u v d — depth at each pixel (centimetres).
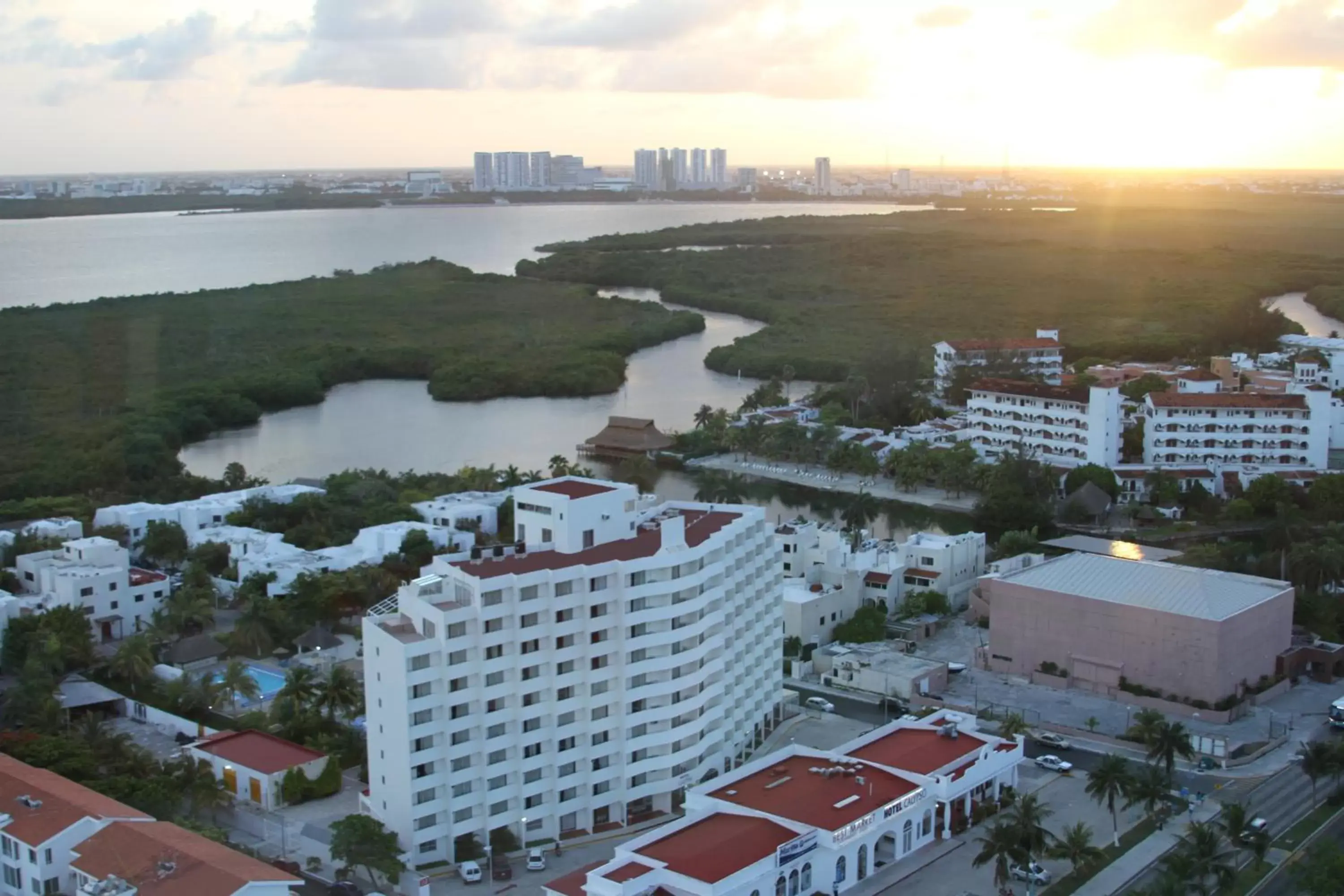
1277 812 19362
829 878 16638
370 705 18288
